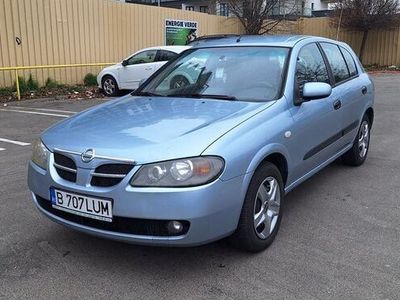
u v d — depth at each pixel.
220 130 3.37
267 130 3.65
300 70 4.48
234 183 3.24
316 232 4.08
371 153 6.91
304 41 4.86
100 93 15.36
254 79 4.31
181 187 3.03
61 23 15.86
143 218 3.06
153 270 3.43
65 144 3.43
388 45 27.67
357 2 26.75
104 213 3.17
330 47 5.48
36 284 3.26
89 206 3.23
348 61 5.88
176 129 3.42
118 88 14.84
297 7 30.38
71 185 3.29
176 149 3.12
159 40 19.97
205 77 4.52
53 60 15.72
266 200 3.70
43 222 4.32
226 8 27.41
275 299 3.04
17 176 5.83
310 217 4.43
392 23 26.67
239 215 3.36
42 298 3.09
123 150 3.16
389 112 10.82
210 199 3.08
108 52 17.70
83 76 16.88
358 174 5.81
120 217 3.11
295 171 4.17
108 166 3.16
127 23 18.38
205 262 3.54
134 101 4.38
